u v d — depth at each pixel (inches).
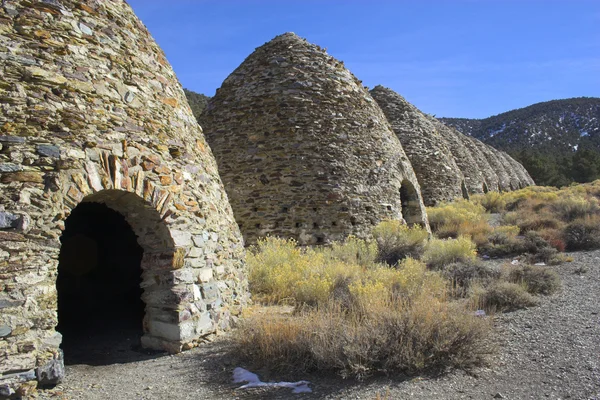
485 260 479.2
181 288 214.8
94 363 204.2
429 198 835.4
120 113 206.4
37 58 182.5
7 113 170.4
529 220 639.8
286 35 509.7
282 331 199.3
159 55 251.0
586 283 343.6
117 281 330.6
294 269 340.5
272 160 450.0
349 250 410.9
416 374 179.0
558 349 203.0
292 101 462.9
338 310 230.8
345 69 513.0
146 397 163.3
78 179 182.2
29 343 159.6
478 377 176.6
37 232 168.1
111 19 218.4
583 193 1027.3
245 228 442.3
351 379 175.6
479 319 210.4
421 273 325.1
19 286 161.0
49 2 192.2
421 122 880.3
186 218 226.5
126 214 221.0
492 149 1780.3
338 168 458.3
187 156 242.5
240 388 168.7
